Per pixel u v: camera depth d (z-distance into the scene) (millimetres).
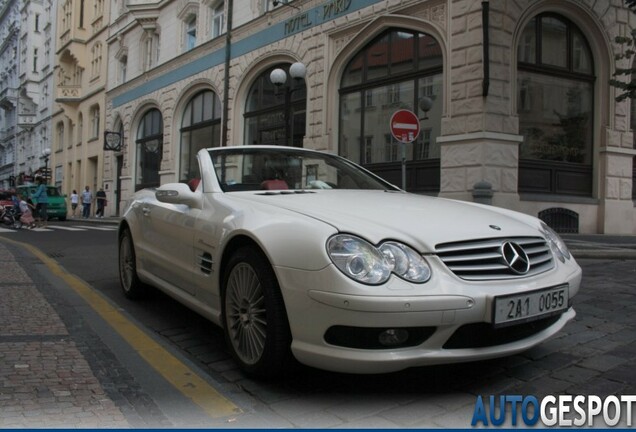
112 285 6426
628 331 4207
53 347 3771
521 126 12648
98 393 2986
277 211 3188
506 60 12000
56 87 40344
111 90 30766
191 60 22891
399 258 2711
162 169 24781
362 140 15188
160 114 26219
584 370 3346
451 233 2922
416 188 13484
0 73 63688
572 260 3539
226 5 20938
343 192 3873
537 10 12594
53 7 42125
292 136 17125
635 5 10016
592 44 13664
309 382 3164
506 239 3047
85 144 34969
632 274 6824
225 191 3936
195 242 3828
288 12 17328
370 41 14906
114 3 30578
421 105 12180
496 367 3395
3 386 3023
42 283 6352
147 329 4395
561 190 13172
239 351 3301
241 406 2850
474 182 11781
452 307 2639
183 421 2656
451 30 12422
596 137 13672
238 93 19781
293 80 17516
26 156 50969
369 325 2582
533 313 2902
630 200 13891
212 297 3627
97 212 29531
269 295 2959
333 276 2652
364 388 3070
